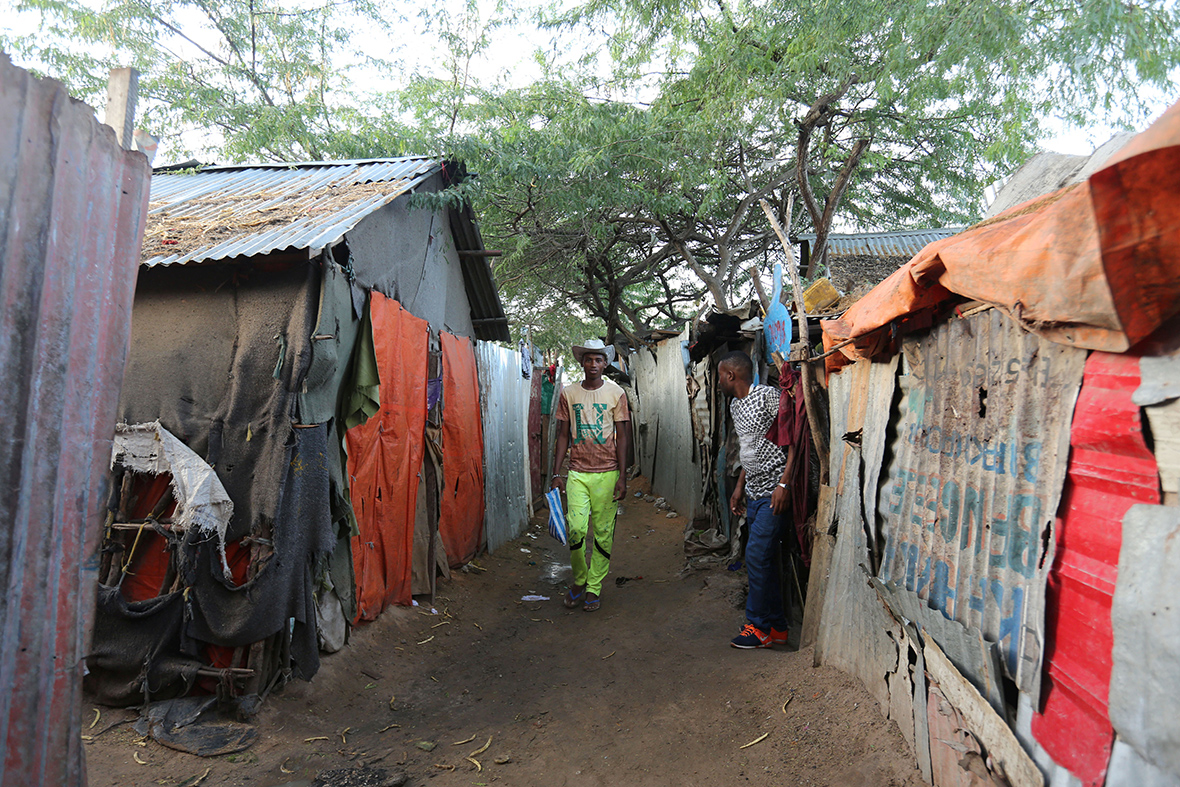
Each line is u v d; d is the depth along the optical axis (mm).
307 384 3699
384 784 2920
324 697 3721
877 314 2529
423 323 5496
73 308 1882
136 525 3584
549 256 12398
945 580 2297
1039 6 5750
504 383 8219
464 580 6109
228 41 11523
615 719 3490
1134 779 1348
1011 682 1872
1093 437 1547
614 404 5531
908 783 2434
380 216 4930
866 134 7961
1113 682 1380
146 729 3271
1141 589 1320
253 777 2957
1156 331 1369
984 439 2109
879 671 2877
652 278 15117
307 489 3709
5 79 1619
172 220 4523
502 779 2975
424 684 4062
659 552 7277
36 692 1820
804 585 4457
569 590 5562
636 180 10094
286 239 3715
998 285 1665
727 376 4465
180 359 3820
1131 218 1177
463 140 6320
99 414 2008
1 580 1687
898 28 6289
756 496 4223
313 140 9438
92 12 10031
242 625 3424
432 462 5582
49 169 1765
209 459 3684
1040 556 1743
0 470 1673
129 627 3508
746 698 3504
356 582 4363
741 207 11328
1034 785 1707
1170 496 1329
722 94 7641
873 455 2990
